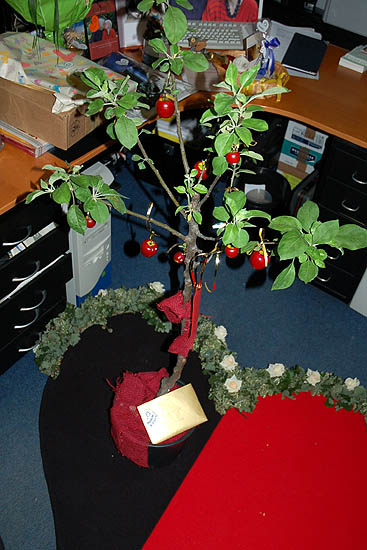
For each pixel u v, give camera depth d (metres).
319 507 2.37
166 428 1.96
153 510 2.28
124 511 2.27
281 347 2.88
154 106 2.56
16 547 2.15
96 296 2.88
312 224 1.24
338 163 2.68
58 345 2.68
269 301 3.07
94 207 1.30
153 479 2.36
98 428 2.49
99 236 2.60
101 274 2.86
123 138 1.30
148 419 1.96
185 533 2.23
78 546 2.17
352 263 2.89
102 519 2.24
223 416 2.58
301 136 3.31
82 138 2.37
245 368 2.73
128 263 3.13
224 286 3.10
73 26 2.63
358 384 2.70
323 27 5.15
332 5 5.08
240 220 1.28
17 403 2.53
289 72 2.92
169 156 3.33
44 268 2.39
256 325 2.96
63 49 2.46
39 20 1.73
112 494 2.31
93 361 2.70
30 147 2.23
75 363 2.68
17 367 2.64
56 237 2.33
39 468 2.36
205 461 2.44
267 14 5.25
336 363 2.85
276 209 3.16
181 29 1.32
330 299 3.13
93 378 2.64
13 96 2.17
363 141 2.52
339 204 2.83
